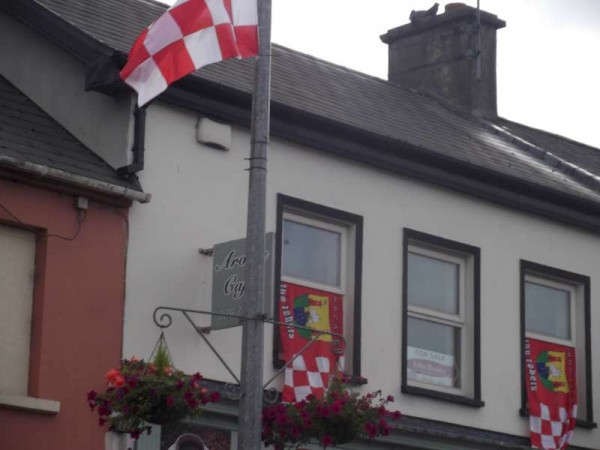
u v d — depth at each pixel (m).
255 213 10.53
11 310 12.38
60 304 12.49
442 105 19.97
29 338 12.41
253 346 10.37
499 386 15.94
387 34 20.97
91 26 14.52
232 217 13.84
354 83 17.98
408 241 15.48
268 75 10.78
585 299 17.16
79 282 12.62
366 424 12.66
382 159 15.22
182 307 13.22
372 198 15.13
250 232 10.53
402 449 14.83
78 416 12.38
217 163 13.84
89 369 12.52
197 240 13.48
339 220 14.83
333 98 16.52
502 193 16.41
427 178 15.66
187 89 13.61
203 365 13.25
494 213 16.41
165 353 11.76
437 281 15.84
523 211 16.70
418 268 15.69
